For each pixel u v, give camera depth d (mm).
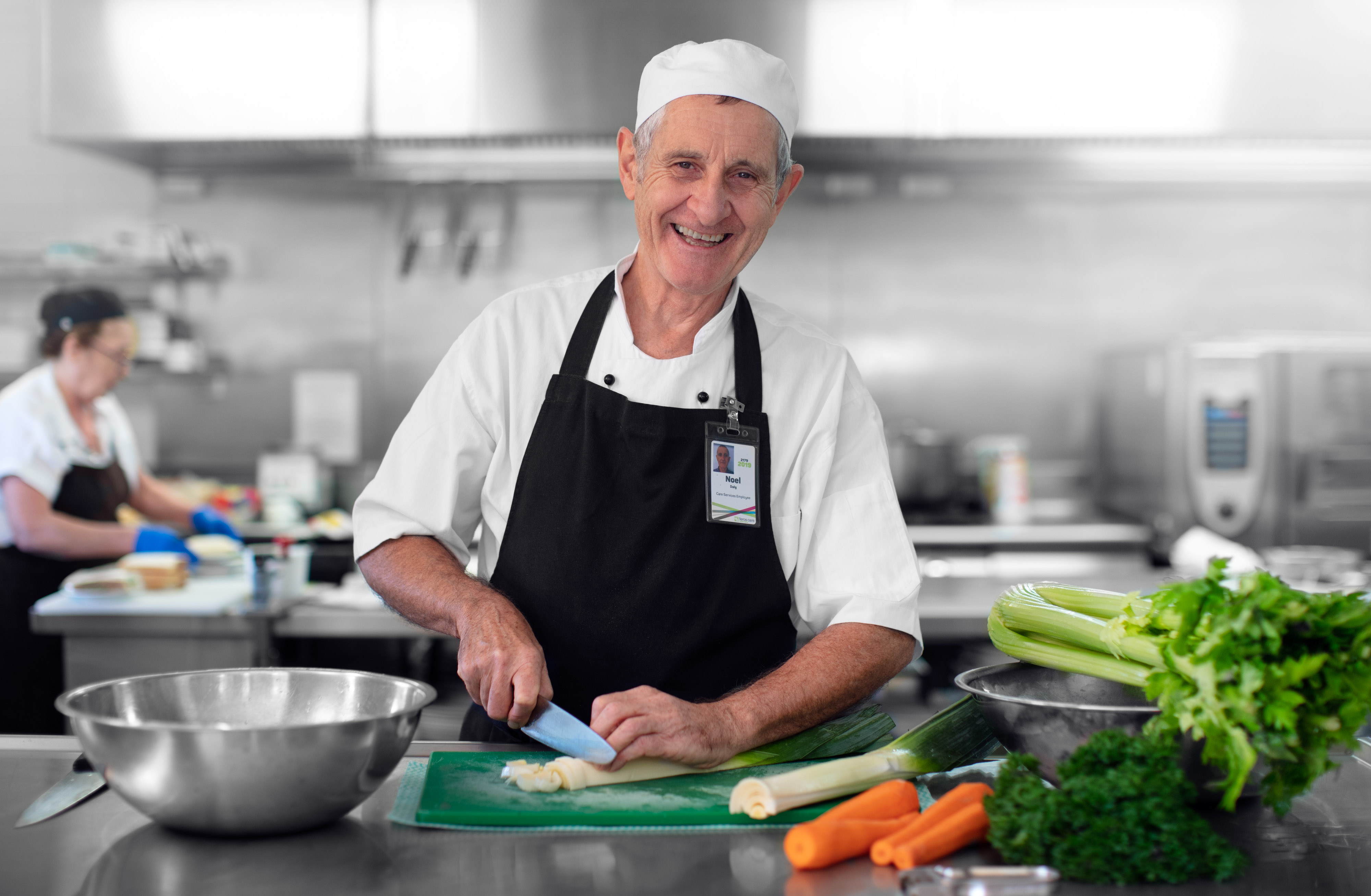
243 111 3447
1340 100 3375
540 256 4164
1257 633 829
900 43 3387
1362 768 1103
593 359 1353
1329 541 3352
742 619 1296
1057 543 3424
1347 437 3334
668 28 3393
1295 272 4141
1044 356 4148
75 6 3443
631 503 1299
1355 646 843
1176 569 3037
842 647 1205
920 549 3428
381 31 3436
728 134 1203
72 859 848
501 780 1028
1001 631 1116
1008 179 3896
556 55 3418
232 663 2439
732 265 1274
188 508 3260
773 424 1353
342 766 867
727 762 1080
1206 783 921
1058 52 3379
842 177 3975
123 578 2549
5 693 2803
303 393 4176
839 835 849
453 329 4168
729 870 844
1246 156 3764
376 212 4156
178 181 4070
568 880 820
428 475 1319
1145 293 4141
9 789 1009
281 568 2527
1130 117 3389
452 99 3434
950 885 791
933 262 4137
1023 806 833
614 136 3447
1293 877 825
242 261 4164
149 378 4141
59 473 2840
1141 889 798
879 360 4148
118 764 850
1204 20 3373
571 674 1277
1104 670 1005
